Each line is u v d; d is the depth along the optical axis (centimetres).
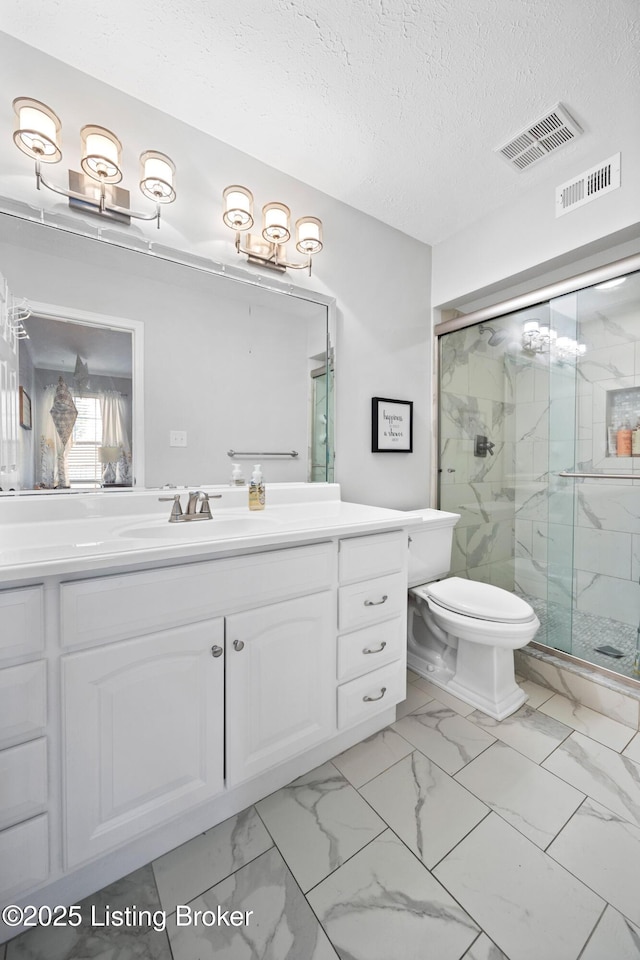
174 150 150
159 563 97
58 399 133
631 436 177
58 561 82
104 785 91
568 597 203
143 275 146
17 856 82
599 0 112
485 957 82
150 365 148
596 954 82
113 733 92
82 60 129
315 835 110
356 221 203
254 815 117
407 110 148
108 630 90
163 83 137
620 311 175
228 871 100
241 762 112
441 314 242
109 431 141
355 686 137
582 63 131
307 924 89
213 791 107
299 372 184
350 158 171
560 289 187
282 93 141
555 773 132
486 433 227
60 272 132
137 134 142
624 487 181
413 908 92
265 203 172
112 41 123
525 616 157
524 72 134
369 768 135
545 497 210
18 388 127
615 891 95
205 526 136
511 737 150
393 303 220
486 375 225
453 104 146
